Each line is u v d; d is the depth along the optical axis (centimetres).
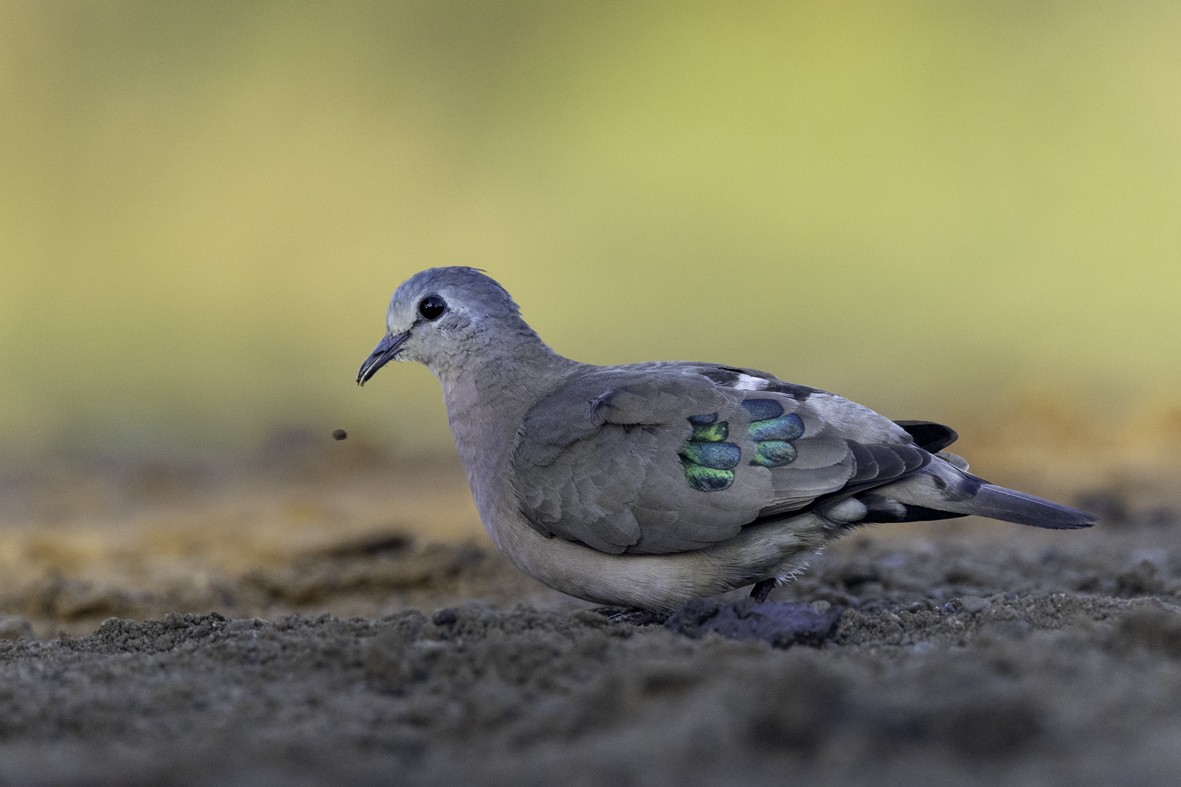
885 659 669
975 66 2652
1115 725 536
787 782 505
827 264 2367
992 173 2506
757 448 800
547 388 891
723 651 653
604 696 593
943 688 579
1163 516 1264
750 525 809
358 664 682
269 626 786
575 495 823
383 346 927
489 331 901
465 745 581
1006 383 1970
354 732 589
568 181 2533
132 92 2541
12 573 1230
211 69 2584
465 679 652
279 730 597
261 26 2616
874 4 2697
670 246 2397
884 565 1061
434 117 2595
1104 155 2514
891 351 2111
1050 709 552
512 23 2677
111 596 1107
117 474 1712
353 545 1217
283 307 2250
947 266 2353
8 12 2519
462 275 920
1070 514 802
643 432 819
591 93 2648
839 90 2648
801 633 707
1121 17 2675
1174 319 2166
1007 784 493
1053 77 2628
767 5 2689
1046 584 971
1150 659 627
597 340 2164
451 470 1705
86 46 2541
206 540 1353
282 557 1225
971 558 1080
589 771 523
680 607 832
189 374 2061
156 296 2261
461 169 2534
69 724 608
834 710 540
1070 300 2255
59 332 2145
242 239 2364
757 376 855
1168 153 2491
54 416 1928
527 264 2361
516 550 862
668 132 2606
